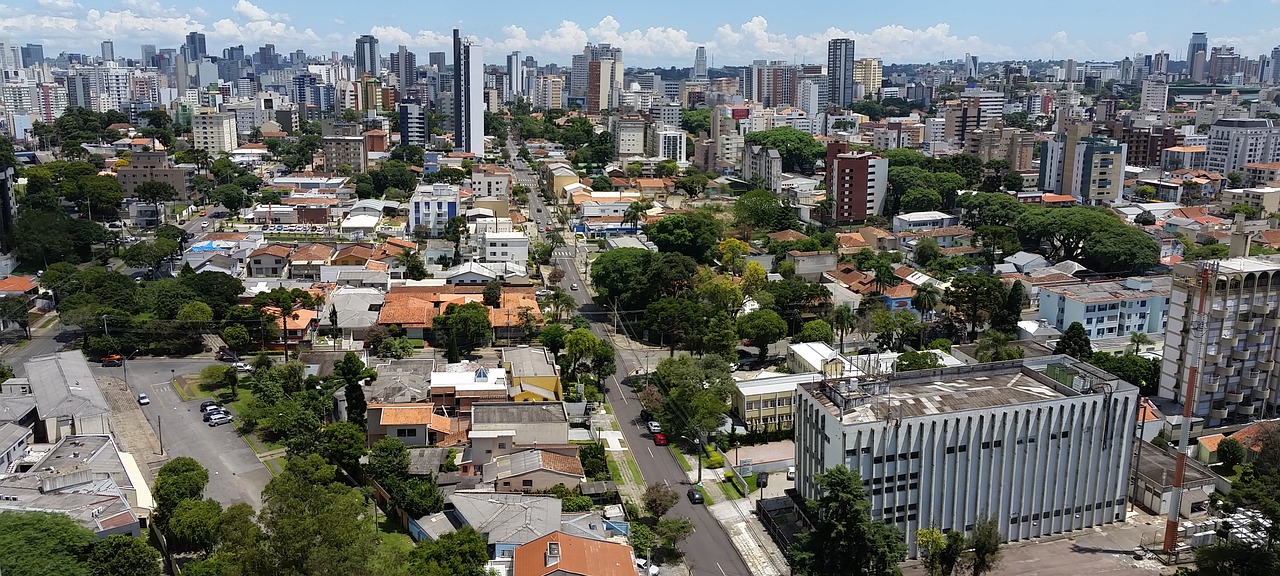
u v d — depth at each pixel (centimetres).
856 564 12356
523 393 18350
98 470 14562
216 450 17125
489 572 12150
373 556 11656
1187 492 15262
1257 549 12494
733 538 14600
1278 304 18038
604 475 16225
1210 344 17975
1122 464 14738
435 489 14588
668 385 19238
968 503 13950
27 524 11688
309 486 12825
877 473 13412
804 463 14675
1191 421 17775
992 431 13762
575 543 12338
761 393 18550
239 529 12206
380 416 17062
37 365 19425
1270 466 15638
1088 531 14712
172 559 13138
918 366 19538
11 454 15300
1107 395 14262
